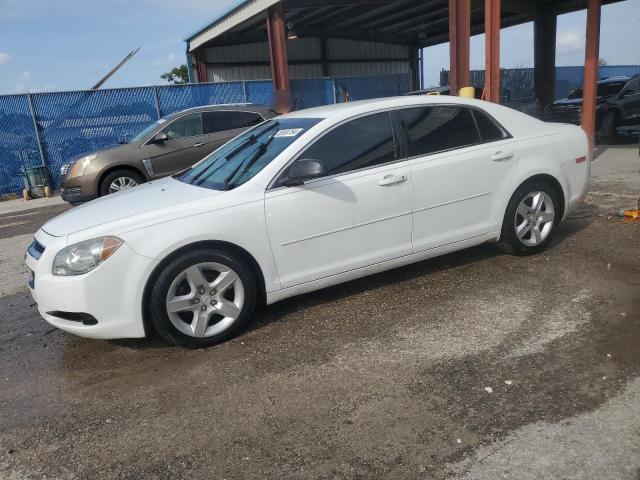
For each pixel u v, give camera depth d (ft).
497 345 11.71
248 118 34.35
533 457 8.23
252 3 47.21
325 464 8.46
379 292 15.24
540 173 16.37
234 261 12.71
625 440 8.43
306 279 13.61
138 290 12.01
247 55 73.10
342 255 13.93
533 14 57.77
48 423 10.27
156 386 11.25
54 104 46.26
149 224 12.14
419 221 14.76
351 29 75.51
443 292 14.88
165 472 8.60
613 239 18.24
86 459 9.11
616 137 44.75
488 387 10.16
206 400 10.55
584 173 17.66
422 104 15.31
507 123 16.37
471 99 16.14
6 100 44.65
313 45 77.92
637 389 9.72
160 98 50.57
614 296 13.66
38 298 12.41
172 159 32.42
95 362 12.60
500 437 8.74
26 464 9.12
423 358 11.43
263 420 9.73
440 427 9.12
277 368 11.54
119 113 48.88
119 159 31.14
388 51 85.20
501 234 16.40
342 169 13.89
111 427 9.94
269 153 14.01
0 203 44.27
